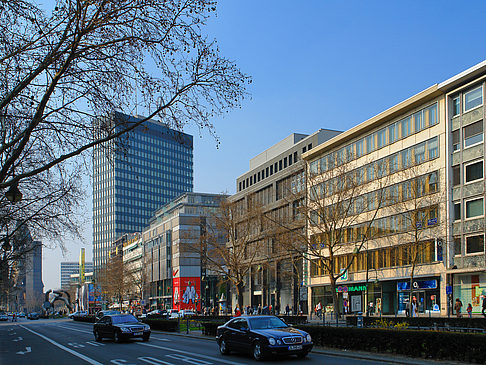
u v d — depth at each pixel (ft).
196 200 374.22
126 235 540.93
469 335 53.62
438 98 164.25
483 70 148.15
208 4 47.65
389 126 184.03
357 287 194.29
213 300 336.70
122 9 46.29
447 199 157.17
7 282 257.55
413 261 141.18
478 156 149.28
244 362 61.31
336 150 210.79
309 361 60.64
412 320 99.86
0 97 52.42
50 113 51.19
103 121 53.42
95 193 649.20
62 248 107.34
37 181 93.09
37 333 151.33
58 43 46.68
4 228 119.55
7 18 47.85
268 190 265.75
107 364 62.44
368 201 148.87
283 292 243.19
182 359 65.72
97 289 428.97
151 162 639.76
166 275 359.66
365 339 68.18
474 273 146.51
